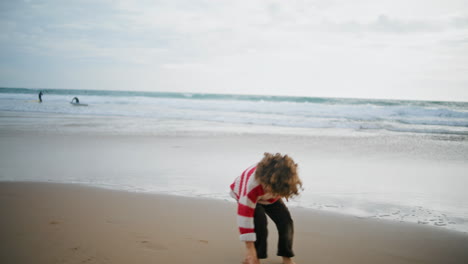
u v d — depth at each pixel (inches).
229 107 962.7
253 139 420.5
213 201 177.0
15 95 1660.9
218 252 112.7
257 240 103.7
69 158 291.3
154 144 374.9
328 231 140.2
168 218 147.7
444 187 215.6
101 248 110.2
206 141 401.4
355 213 165.0
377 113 796.0
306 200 186.1
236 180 100.6
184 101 1278.3
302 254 116.9
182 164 273.3
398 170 264.7
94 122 602.2
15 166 256.7
